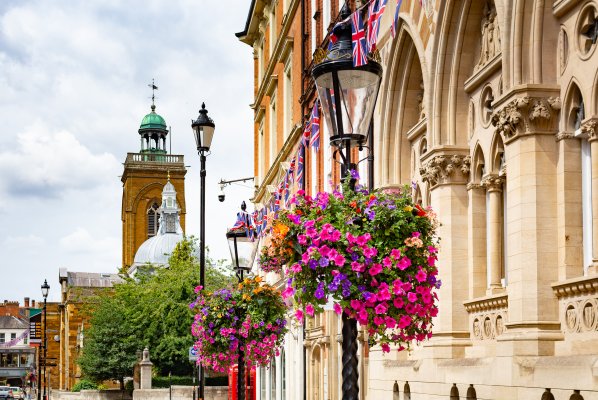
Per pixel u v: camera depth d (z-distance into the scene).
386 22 19.30
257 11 45.38
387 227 9.80
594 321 11.38
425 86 17.09
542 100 12.40
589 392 10.55
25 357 182.62
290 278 9.89
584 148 12.23
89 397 80.56
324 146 29.47
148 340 75.56
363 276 9.71
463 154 16.20
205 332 22.55
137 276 84.12
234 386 39.00
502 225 15.05
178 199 139.12
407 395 18.16
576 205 12.27
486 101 15.41
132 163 139.25
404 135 19.64
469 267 16.11
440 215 16.31
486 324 15.34
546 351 12.22
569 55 12.19
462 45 15.99
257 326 22.16
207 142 24.27
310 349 30.42
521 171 12.53
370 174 20.75
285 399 37.19
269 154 43.09
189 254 78.81
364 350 21.98
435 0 16.33
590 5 11.58
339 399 26.17
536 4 12.52
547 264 12.38
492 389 13.38
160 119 147.00
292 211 10.01
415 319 10.16
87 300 98.06
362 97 10.20
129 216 139.00
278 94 40.19
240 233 23.17
